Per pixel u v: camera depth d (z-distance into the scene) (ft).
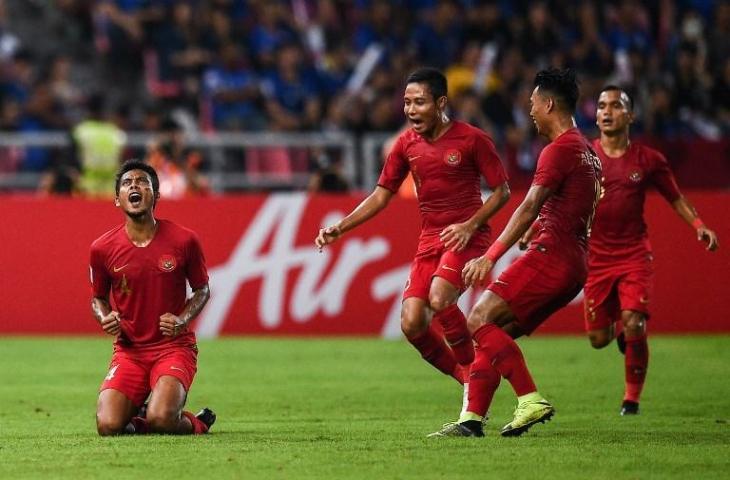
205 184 195.62
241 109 233.76
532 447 84.07
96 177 205.87
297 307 174.81
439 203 97.60
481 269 84.07
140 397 92.68
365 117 226.99
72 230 174.09
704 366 143.54
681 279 175.52
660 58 267.80
